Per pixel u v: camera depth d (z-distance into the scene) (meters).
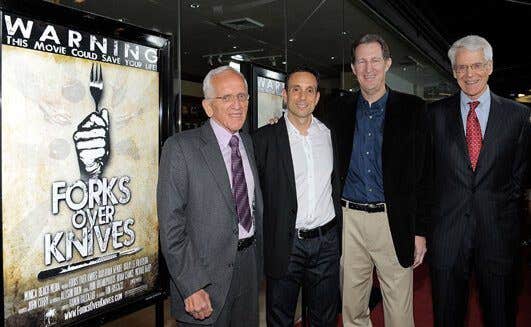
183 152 1.81
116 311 1.72
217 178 1.85
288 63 4.42
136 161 1.77
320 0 4.62
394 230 2.28
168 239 1.74
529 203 2.44
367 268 2.54
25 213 1.42
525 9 8.12
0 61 1.33
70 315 1.57
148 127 1.81
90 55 1.58
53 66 1.47
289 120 2.30
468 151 2.19
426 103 2.36
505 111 2.14
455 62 2.15
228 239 1.86
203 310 1.78
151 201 1.85
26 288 1.43
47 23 1.45
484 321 2.29
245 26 3.75
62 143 1.50
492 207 2.16
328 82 5.16
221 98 1.86
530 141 2.15
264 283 3.30
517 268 2.24
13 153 1.37
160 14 2.92
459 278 2.27
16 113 1.38
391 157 2.27
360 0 5.38
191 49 3.24
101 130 1.63
